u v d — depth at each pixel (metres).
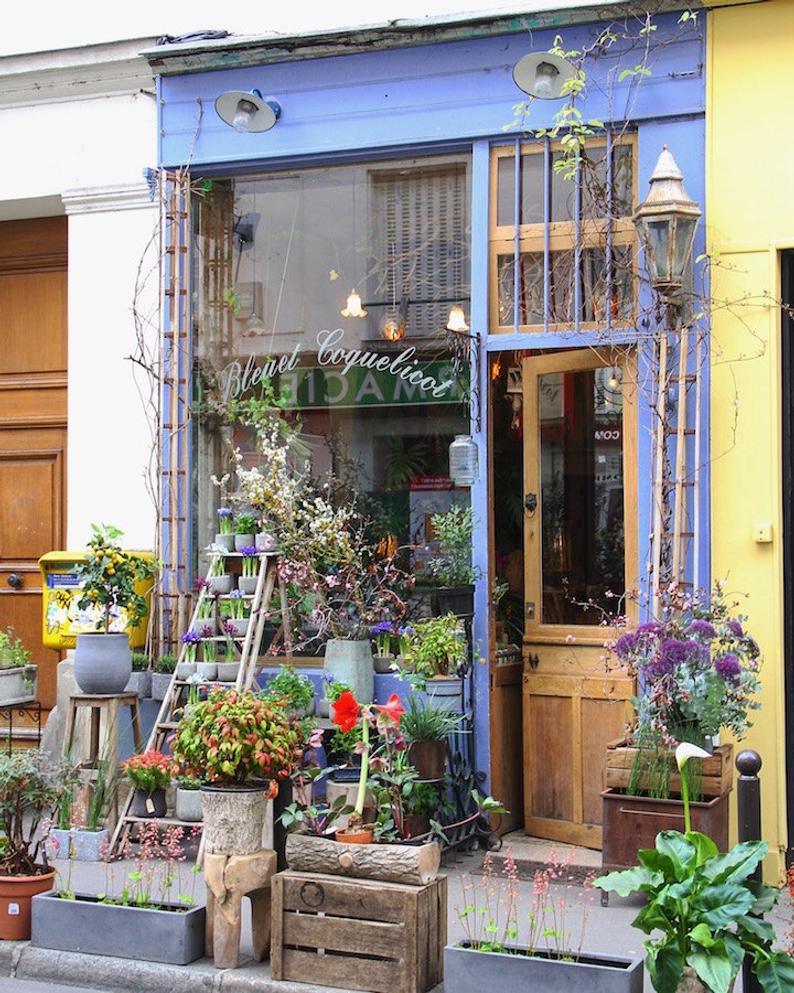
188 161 9.05
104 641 8.08
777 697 7.47
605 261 8.08
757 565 7.55
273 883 5.81
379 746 7.00
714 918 4.92
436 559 8.40
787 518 7.60
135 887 6.76
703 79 7.79
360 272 8.79
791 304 7.66
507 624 8.66
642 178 7.97
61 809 7.70
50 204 9.75
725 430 7.63
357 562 8.44
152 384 9.18
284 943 5.79
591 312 8.14
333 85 8.70
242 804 6.00
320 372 8.87
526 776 8.45
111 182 9.38
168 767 7.27
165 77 9.11
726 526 7.61
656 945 5.02
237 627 8.35
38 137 9.60
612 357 8.09
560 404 8.41
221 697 6.24
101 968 6.03
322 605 8.37
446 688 7.96
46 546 9.91
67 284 9.95
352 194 8.84
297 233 8.98
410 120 8.51
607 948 6.22
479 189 8.39
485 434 8.34
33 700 9.05
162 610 8.98
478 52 8.34
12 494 10.02
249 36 8.95
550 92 7.93
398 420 8.62
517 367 8.73
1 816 6.53
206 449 9.13
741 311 7.62
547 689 8.37
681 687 6.80
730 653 7.03
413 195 8.66
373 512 8.63
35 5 9.67
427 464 8.52
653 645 7.03
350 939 5.66
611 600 8.15
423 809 7.58
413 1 8.65
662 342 7.69
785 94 7.62
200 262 9.20
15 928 6.36
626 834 6.95
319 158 8.80
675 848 5.18
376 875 5.69
